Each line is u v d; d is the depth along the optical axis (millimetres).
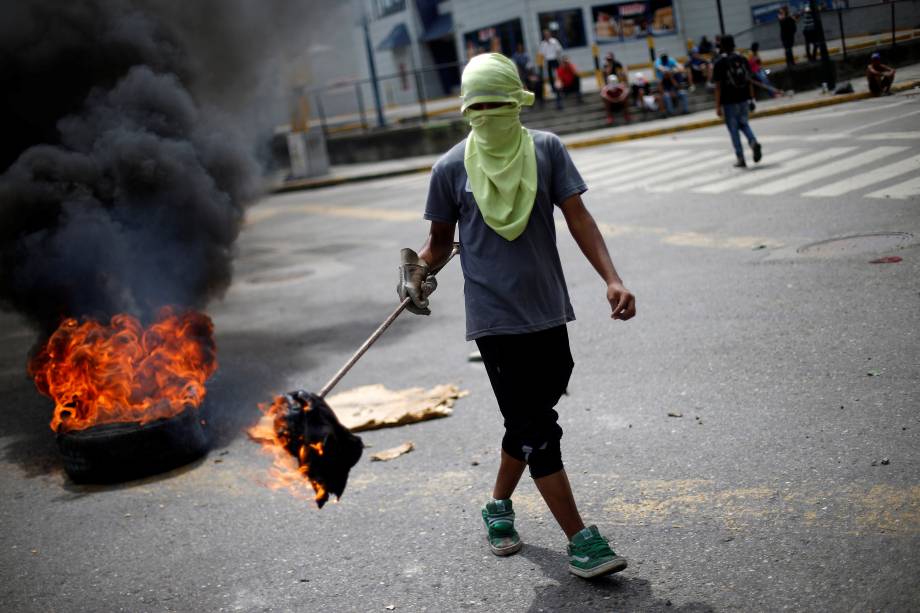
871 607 2877
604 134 22984
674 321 6734
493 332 3346
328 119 32250
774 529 3475
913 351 5145
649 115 24656
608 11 36312
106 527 4520
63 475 5410
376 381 6535
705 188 12203
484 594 3373
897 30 21562
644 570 3357
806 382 4996
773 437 4344
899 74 20625
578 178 3414
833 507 3559
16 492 5207
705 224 10016
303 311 9477
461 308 8508
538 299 3350
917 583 2955
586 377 5844
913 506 3449
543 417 3406
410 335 7785
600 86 27938
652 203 11938
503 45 36938
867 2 23391
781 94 19766
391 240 13469
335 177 24828
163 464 5199
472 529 3932
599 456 4512
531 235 3346
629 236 10195
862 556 3174
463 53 39219
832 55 22875
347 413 5805
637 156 17375
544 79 29078
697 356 5832
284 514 4398
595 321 7188
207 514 4523
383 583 3566
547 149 3404
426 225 14398
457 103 33031
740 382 5207
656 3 36594
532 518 3961
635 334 6613
